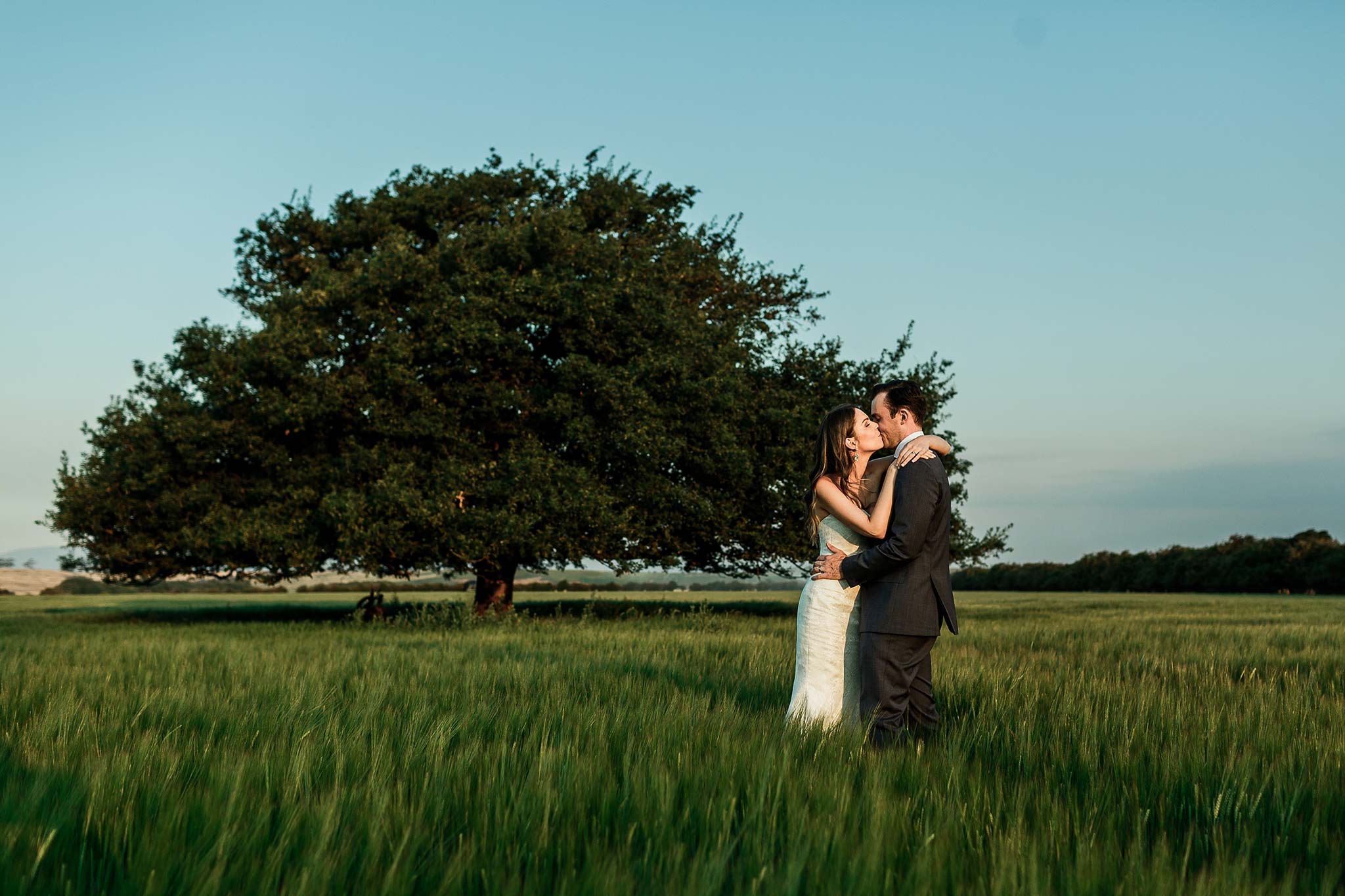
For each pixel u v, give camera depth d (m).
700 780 3.06
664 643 10.73
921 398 4.35
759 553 24.25
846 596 4.50
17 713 4.80
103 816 2.59
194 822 2.53
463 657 8.97
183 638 13.27
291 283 26.61
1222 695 6.08
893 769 3.29
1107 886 2.16
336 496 18.73
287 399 19.88
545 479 19.69
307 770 3.17
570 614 20.19
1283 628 16.30
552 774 3.07
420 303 20.84
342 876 2.14
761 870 2.13
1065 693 5.64
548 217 21.61
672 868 2.21
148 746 3.51
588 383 20.66
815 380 25.58
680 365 21.00
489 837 2.54
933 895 2.11
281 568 21.36
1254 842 2.57
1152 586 76.06
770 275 29.45
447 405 21.14
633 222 26.31
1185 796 3.04
